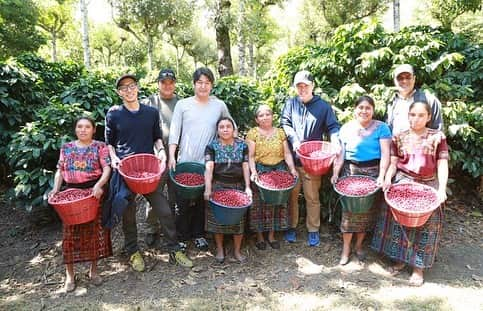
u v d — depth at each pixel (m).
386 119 3.63
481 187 4.46
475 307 2.64
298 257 3.37
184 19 14.49
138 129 3.04
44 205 3.66
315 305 2.71
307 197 3.47
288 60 4.78
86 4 11.52
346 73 4.21
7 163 4.80
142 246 3.55
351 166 3.26
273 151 3.41
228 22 8.58
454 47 4.36
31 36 12.98
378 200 3.19
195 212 3.55
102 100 4.15
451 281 2.98
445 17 9.59
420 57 3.82
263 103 4.42
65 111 3.87
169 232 3.19
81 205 2.68
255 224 3.40
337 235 3.71
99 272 3.18
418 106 2.84
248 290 2.91
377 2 11.52
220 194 3.15
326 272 3.14
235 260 3.33
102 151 2.96
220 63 9.21
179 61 24.41
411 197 2.85
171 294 2.88
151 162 3.02
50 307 2.75
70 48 22.58
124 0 13.88
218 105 3.39
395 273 3.07
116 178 2.94
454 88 3.89
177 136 3.26
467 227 3.91
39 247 3.63
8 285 3.06
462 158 3.96
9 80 4.35
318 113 3.36
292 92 4.13
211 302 2.77
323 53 4.45
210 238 3.67
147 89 5.17
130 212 3.12
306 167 3.17
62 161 2.92
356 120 3.27
